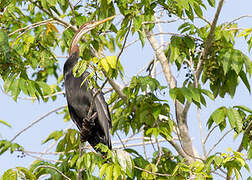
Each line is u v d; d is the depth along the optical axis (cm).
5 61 1084
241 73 1272
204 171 1040
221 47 1282
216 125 1131
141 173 1131
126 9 1053
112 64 895
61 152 1256
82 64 855
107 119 1113
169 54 1355
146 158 1256
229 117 1101
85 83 1090
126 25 1029
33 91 1082
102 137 1116
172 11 1112
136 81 1167
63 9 1252
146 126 1257
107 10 1075
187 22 1234
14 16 1192
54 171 1128
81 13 1288
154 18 1223
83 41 1218
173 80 1357
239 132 1090
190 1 1080
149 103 1215
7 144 1204
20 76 1110
